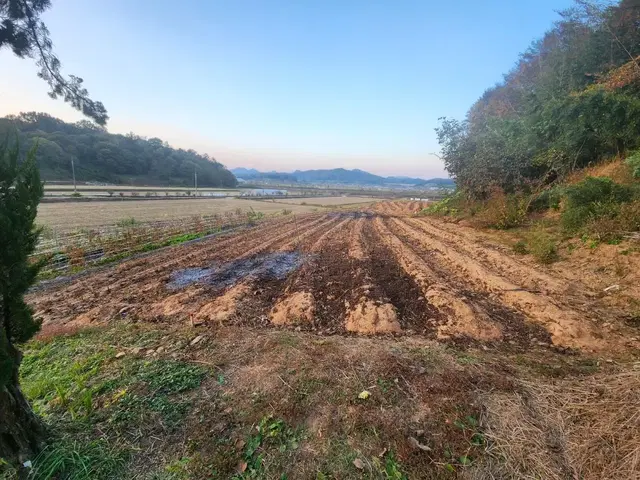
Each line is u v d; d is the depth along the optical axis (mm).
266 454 2168
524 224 10430
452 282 6270
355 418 2443
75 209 24000
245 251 10055
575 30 16906
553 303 4691
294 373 3051
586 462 2018
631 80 10508
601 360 3312
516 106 22125
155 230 13336
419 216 20000
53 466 1993
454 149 16156
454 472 2002
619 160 9898
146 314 5008
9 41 4355
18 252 1954
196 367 3250
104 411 2600
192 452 2203
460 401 2600
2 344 1834
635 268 5238
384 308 4828
